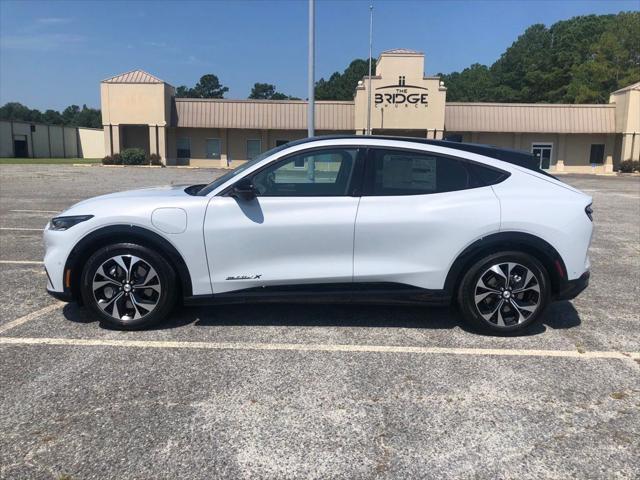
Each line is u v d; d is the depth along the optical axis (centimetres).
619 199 1898
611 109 4544
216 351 429
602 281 677
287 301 462
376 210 453
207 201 455
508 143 4688
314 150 462
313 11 1717
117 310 464
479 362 416
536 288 463
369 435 313
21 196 1603
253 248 453
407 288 461
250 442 304
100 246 462
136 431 313
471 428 322
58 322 489
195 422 324
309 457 291
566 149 4681
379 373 394
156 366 400
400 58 4231
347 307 545
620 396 363
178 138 4712
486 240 454
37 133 7500
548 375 394
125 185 2119
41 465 280
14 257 748
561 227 456
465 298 464
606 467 286
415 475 278
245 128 4612
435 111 4278
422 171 465
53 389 361
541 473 280
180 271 457
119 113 4419
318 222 449
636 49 6034
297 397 356
